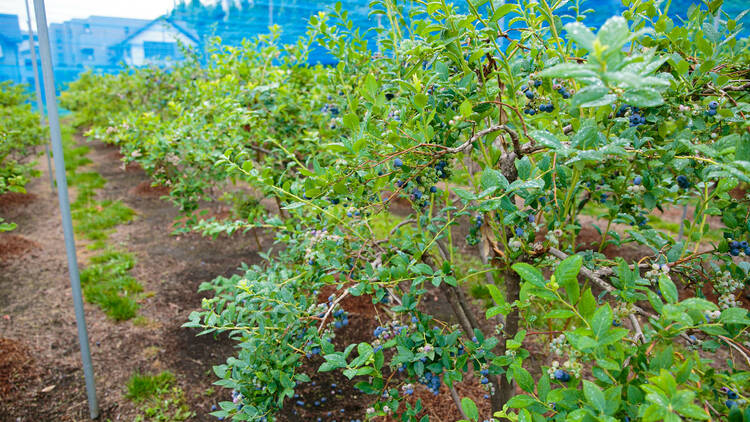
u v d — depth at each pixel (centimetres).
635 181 167
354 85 252
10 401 311
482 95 167
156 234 625
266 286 174
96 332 393
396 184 182
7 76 1173
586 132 112
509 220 150
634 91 82
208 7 748
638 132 164
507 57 161
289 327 179
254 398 172
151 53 1202
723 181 143
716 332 99
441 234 174
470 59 159
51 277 491
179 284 481
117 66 1316
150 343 379
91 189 830
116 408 309
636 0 150
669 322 105
